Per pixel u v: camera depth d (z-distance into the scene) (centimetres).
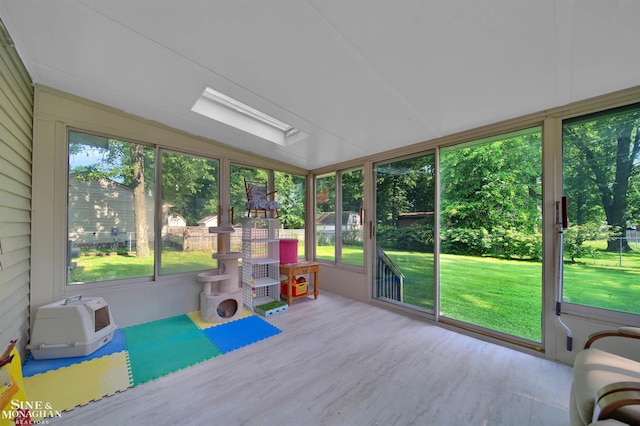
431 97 208
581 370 130
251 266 344
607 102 195
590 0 116
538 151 238
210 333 263
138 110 271
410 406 162
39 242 230
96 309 227
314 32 150
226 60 181
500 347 238
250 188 354
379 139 304
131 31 159
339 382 186
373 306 351
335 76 191
